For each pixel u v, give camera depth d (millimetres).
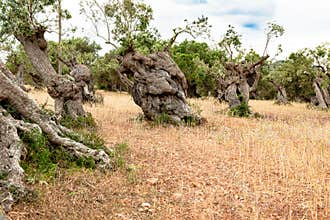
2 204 5340
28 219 5266
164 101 15852
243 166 8734
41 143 7605
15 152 6660
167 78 15883
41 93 26812
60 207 5773
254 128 15188
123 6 16172
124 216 5684
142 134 12719
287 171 8062
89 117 13328
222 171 8352
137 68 16000
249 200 6520
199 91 40344
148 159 9203
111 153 9016
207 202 6344
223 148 10805
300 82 37875
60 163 7812
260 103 34438
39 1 12391
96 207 5949
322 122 18750
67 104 13078
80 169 7680
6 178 6059
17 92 7941
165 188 7102
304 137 12477
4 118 7047
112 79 48250
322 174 7883
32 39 12711
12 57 25438
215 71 31031
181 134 13039
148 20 16531
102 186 6938
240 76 22609
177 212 5938
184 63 41375
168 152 10055
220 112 21875
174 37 16641
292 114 23719
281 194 6855
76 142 8352
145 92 15891
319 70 31062
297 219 5750
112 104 23844
